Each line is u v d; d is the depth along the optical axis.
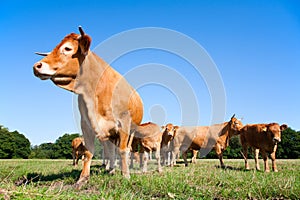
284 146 50.00
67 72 6.95
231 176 8.23
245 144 14.56
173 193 5.83
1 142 61.75
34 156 66.25
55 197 4.33
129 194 5.43
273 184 6.68
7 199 3.95
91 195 5.20
